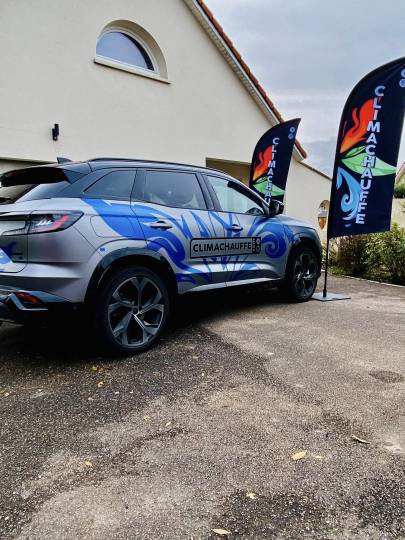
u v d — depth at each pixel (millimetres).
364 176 5832
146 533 1728
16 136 6535
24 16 6500
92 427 2572
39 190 3531
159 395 2994
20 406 2863
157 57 8672
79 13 7199
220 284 4664
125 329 3695
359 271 9195
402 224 9812
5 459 2254
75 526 1769
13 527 1766
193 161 9375
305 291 6066
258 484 2025
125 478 2082
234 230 4816
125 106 8016
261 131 10891
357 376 3299
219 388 3096
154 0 8359
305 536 1710
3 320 3389
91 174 3707
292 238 5676
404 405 2816
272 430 2506
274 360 3650
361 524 1771
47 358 3766
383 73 5527
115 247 3549
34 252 3207
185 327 4691
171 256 4055
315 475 2088
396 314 5301
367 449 2305
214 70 9602
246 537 1708
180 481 2053
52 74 6910
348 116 5859
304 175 12594
